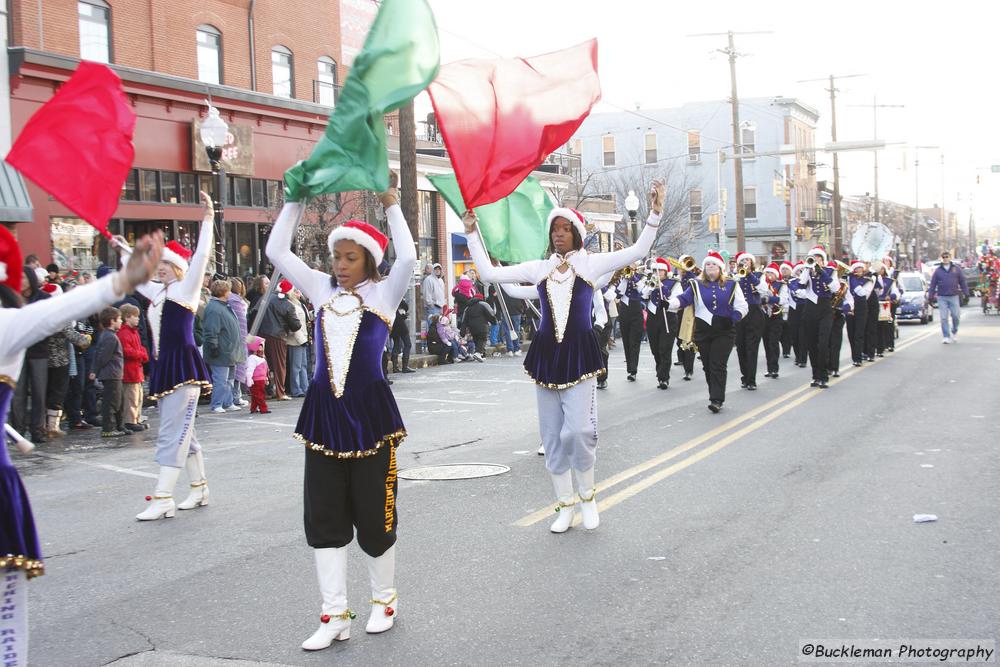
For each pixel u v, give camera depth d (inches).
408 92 189.3
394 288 189.6
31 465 387.2
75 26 752.3
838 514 273.1
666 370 595.2
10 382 132.2
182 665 176.6
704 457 360.8
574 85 257.0
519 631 188.5
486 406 541.0
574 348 255.8
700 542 247.1
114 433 469.4
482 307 860.0
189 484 336.2
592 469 262.8
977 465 337.7
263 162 917.8
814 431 417.1
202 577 230.1
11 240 139.3
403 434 189.9
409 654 178.4
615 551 241.0
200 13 868.6
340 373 184.4
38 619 202.8
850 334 727.1
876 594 205.0
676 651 176.1
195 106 835.4
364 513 185.6
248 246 903.1
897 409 482.6
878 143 1318.9
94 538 268.7
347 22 1098.1
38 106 711.1
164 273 292.4
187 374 289.1
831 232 2901.1
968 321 1325.0
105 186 181.2
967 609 195.5
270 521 283.6
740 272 580.1
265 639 188.5
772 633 183.9
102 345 459.2
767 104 2300.7
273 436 450.9
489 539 255.0
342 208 873.5
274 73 965.8
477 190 255.9
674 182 2236.7
